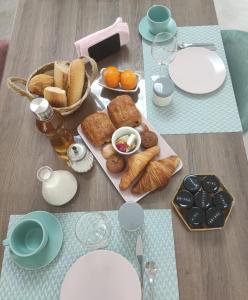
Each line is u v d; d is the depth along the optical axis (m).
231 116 0.98
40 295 0.76
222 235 0.81
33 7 1.21
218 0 2.10
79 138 0.95
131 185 0.87
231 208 0.82
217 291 0.75
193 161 0.91
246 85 1.11
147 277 0.76
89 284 0.75
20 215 0.86
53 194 0.82
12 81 0.92
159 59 1.06
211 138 0.94
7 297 0.76
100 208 0.86
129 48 1.11
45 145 0.96
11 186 0.90
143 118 0.97
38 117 0.80
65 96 0.89
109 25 1.16
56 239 0.81
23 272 0.78
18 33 1.16
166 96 0.95
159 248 0.80
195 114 0.98
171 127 0.96
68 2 1.21
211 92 1.01
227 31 1.21
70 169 0.92
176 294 0.75
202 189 0.82
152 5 1.20
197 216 0.79
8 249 0.81
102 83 1.02
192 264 0.78
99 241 0.80
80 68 0.91
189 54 1.08
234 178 0.88
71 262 0.79
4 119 1.00
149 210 0.85
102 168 0.91
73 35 1.14
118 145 0.89
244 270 0.77
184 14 1.18
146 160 0.85
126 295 0.73
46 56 1.11
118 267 0.76
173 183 0.88
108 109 0.95
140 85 1.04
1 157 0.94
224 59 1.08
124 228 0.81
